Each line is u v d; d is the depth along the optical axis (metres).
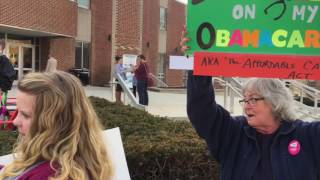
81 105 2.11
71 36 27.12
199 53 3.01
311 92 14.10
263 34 2.95
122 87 14.43
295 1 2.92
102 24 31.86
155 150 4.74
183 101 20.20
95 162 2.10
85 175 2.03
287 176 3.03
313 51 2.92
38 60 28.31
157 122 6.97
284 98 3.09
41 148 2.00
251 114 3.13
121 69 16.73
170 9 39.44
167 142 5.05
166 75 39.22
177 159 4.77
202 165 4.81
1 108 9.54
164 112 15.19
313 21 2.92
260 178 3.10
